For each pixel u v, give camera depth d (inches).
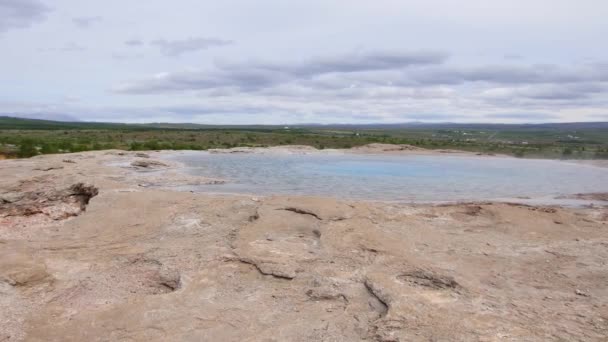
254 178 753.0
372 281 236.4
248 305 216.2
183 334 188.5
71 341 184.5
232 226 343.3
